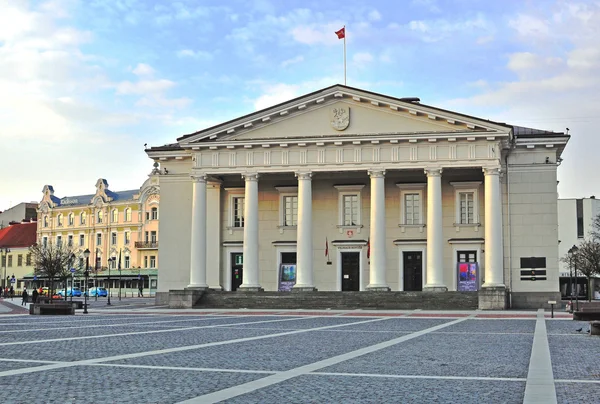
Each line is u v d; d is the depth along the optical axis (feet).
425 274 176.96
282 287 181.47
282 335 80.89
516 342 72.28
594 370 49.49
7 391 38.86
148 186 362.33
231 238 189.57
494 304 153.99
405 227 178.70
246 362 53.01
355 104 170.91
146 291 354.74
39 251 330.34
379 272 166.61
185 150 186.39
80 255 388.37
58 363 51.55
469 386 41.68
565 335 81.92
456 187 176.14
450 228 175.83
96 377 44.39
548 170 171.22
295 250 184.85
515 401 36.70
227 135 177.37
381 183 168.04
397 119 168.76
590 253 209.05
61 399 36.42
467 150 164.45
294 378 44.45
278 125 174.81
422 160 166.30
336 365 51.57
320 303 162.30
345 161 169.89
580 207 321.52
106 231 378.94
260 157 175.01
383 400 36.76
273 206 187.52
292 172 173.06
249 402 35.78
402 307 157.79
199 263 176.14
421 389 40.45
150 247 356.79
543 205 170.81
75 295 319.06
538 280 169.07
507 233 171.53
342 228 182.19
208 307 168.25
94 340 72.74
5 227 471.62
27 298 232.73
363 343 70.49
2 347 64.13
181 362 52.75
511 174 172.76
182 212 189.98
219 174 177.78
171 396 37.40
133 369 48.39
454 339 76.02
